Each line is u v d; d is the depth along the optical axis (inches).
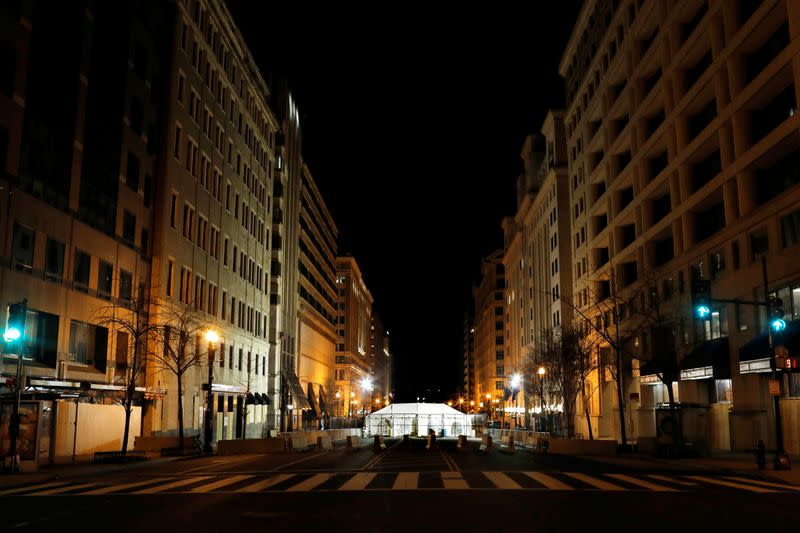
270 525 507.2
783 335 1283.2
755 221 1433.3
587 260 2711.6
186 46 2007.9
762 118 1487.5
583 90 2736.2
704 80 1657.2
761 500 670.5
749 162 1451.8
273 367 3029.0
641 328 1825.8
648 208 2090.3
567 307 3139.8
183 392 1924.2
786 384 1409.9
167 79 1888.5
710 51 1731.1
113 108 1600.6
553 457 1400.1
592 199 2669.8
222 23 2319.1
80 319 1434.5
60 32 1391.5
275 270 3112.7
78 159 1445.6
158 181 1835.6
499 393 5442.9
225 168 2375.7
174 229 1900.8
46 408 1139.3
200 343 2058.3
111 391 1444.4
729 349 1541.6
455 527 496.1
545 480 856.9
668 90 1900.8
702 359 1620.3
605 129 2460.6
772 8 1360.7
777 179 1432.1
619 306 2135.8
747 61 1519.4
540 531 480.1
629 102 2218.3
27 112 1275.8
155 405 1721.2
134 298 1596.9
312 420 3914.9
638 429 2089.1
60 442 1293.1
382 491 733.3
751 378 1477.6
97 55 1537.9
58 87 1378.0
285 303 3371.1
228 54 2406.5
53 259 1353.3
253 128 2758.4
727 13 1545.3
